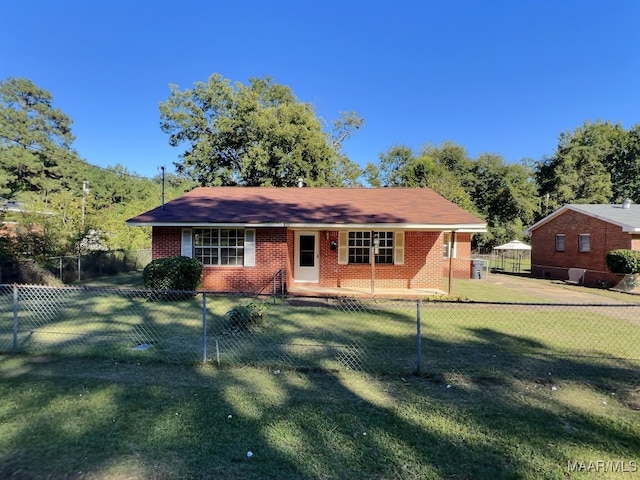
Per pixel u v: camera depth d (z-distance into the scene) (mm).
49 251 16500
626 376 5668
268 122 27656
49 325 8398
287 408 4430
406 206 15727
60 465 3318
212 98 29625
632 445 3746
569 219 21141
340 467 3320
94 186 49625
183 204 15609
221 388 5004
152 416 4199
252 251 13844
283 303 11422
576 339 7723
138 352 6430
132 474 3203
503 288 16516
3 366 5797
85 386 5020
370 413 4332
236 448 3592
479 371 5777
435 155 43250
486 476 3234
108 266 19141
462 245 20234
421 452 3568
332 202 16391
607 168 42906
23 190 43281
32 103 52531
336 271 15297
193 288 12430
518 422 4172
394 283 15164
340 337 7648
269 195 17516
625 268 16484
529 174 41219
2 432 3852
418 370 5613
